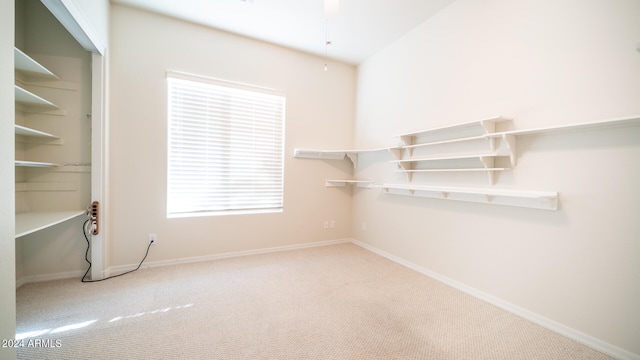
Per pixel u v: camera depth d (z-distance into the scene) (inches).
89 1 79.9
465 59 93.8
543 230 72.8
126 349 60.6
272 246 137.2
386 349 62.3
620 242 59.8
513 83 79.4
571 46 67.1
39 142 92.4
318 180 149.4
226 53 121.0
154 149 109.5
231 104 124.9
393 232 127.7
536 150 74.2
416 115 115.3
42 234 95.0
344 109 156.0
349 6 100.8
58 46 93.8
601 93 62.2
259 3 100.0
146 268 109.5
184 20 112.0
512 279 80.0
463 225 94.7
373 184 142.2
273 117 135.9
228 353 60.1
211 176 122.3
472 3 91.2
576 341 66.0
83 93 97.4
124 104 103.8
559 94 69.3
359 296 89.0
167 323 71.4
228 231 126.1
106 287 92.0
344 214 158.4
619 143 59.8
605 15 61.5
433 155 106.7
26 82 89.7
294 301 84.9
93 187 95.3
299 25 115.0
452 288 96.6
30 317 72.6
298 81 140.3
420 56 113.3
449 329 70.7
